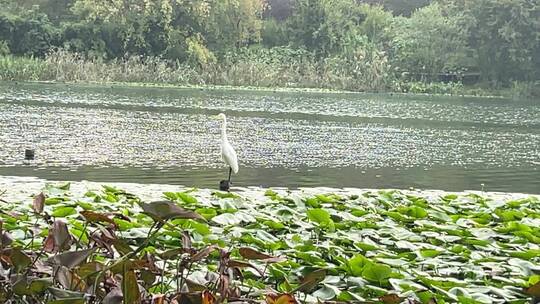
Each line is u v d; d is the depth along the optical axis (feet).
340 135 68.18
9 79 128.57
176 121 72.49
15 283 6.99
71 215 17.54
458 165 52.80
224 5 155.74
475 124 91.45
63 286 7.11
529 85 155.74
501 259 15.52
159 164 43.68
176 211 6.69
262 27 163.84
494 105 129.90
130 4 144.56
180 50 148.56
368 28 167.02
